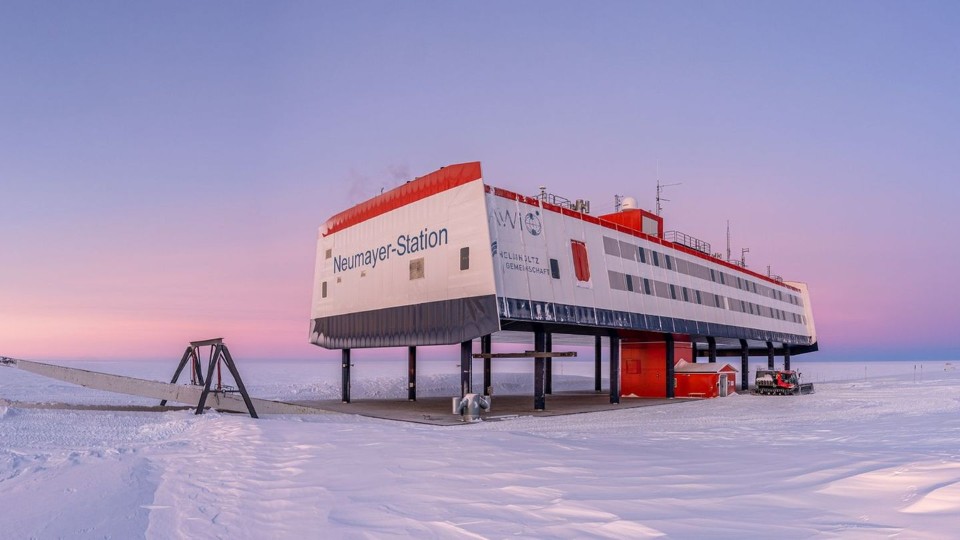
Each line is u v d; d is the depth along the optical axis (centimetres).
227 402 2502
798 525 614
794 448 1302
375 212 3512
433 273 3038
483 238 2797
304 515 779
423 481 934
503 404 3612
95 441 1689
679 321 4175
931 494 694
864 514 646
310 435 1576
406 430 1769
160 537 746
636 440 1588
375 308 3422
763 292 5831
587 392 5547
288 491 930
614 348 3712
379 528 689
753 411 3033
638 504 730
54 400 3494
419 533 659
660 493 789
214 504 883
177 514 842
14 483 1121
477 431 1867
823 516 645
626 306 3638
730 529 609
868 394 4481
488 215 2852
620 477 918
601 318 3391
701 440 1608
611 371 3706
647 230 4497
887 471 839
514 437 1545
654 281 3991
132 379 2606
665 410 3169
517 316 2842
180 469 1178
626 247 3797
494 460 1118
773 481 842
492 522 680
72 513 885
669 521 646
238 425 1800
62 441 1678
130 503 924
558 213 3294
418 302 3108
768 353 6278
